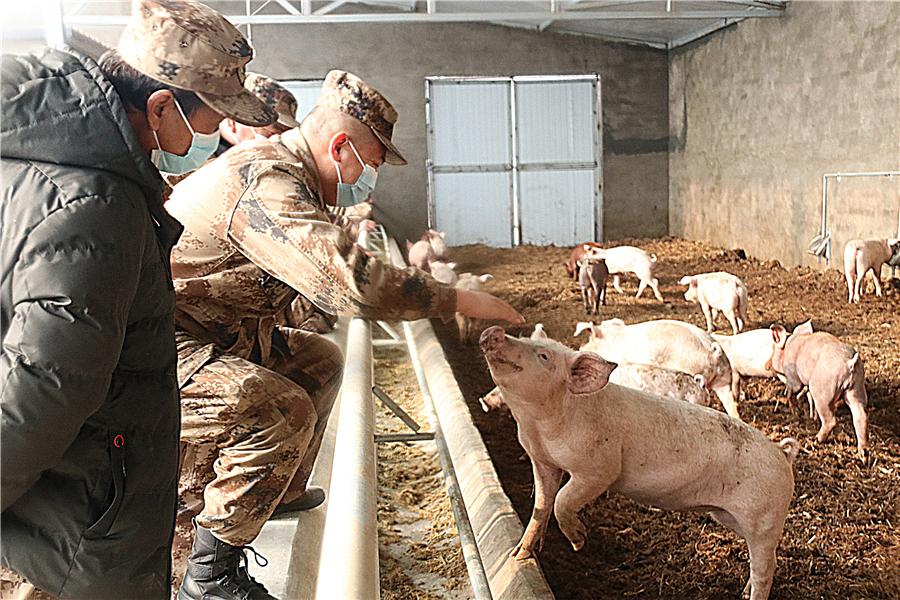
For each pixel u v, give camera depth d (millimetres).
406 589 3090
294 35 16375
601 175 17203
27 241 1394
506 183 17172
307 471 2865
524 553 2939
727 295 7117
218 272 2252
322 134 2340
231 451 2191
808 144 11688
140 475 1630
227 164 2170
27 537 1561
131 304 1518
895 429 4668
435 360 6129
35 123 1434
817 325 7586
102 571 1604
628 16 12125
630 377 3850
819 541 3340
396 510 3840
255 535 2230
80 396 1410
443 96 16859
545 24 16156
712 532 3348
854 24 10469
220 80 1701
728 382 4672
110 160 1460
